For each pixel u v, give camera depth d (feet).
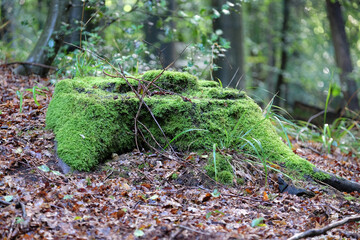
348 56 41.55
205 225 10.32
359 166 19.10
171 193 12.33
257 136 14.76
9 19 32.65
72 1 24.77
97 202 11.16
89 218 10.19
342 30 41.83
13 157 12.99
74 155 13.02
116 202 11.35
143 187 12.50
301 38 57.88
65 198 11.07
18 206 10.23
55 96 15.51
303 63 61.11
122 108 14.21
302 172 13.89
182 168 13.53
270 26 61.05
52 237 9.22
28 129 14.90
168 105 14.52
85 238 9.24
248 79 55.11
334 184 13.84
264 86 58.49
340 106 32.94
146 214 10.75
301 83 59.57
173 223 10.32
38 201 10.63
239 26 32.09
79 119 13.78
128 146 14.40
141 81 15.46
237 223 10.66
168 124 14.66
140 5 24.12
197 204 11.86
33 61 23.26
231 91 16.07
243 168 13.85
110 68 18.72
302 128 21.74
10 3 32.65
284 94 56.85
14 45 33.04
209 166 13.51
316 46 60.49
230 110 15.07
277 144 14.69
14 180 11.73
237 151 14.37
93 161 13.24
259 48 59.62
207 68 23.43
